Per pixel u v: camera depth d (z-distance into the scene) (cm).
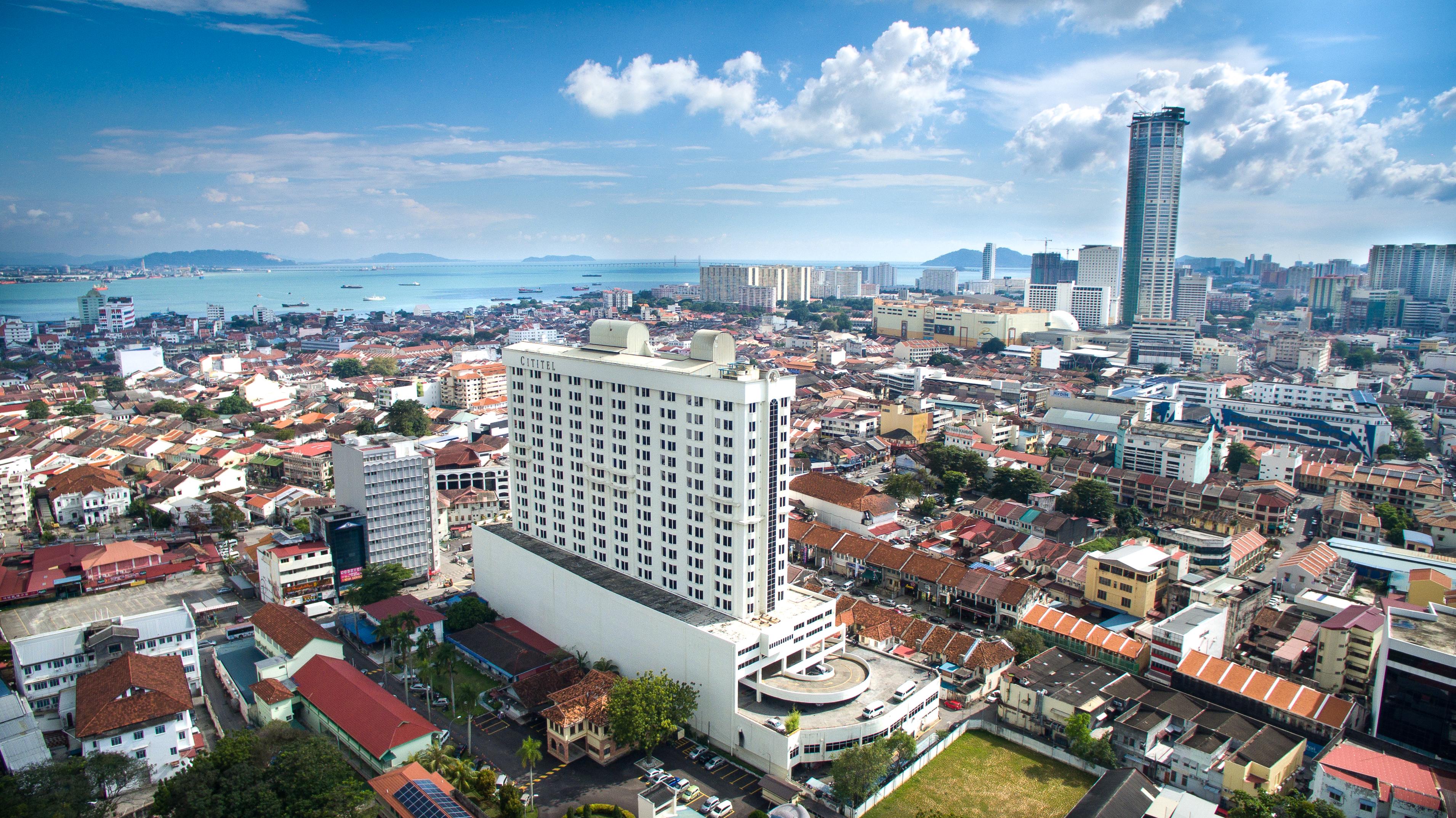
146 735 13375
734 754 14750
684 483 16525
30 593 19900
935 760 14662
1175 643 16462
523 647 18162
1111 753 14088
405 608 19362
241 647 17912
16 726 13412
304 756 12425
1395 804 12031
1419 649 14000
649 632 16238
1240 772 13100
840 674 15862
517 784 13788
